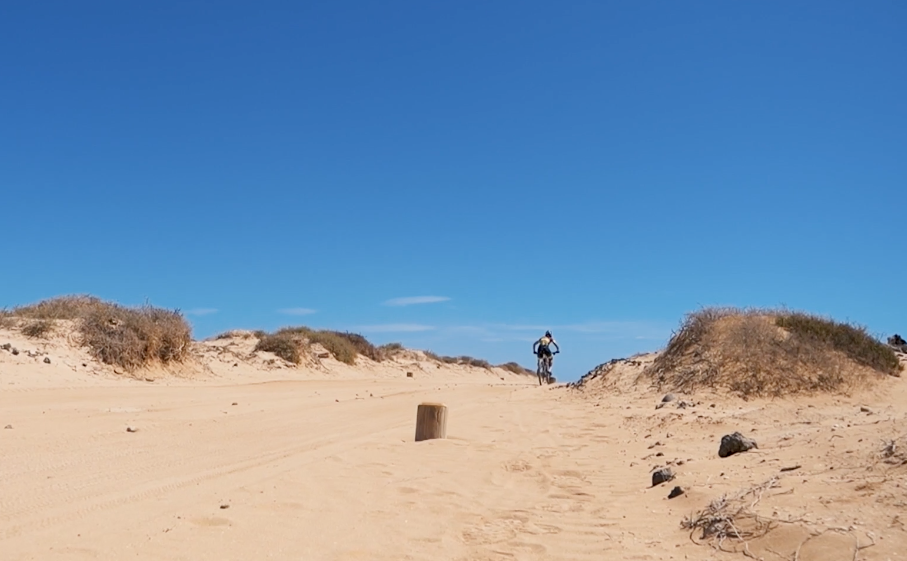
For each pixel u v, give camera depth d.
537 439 10.74
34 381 15.12
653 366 18.08
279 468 8.00
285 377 25.75
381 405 16.31
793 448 7.52
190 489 6.93
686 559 4.98
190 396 16.08
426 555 5.33
